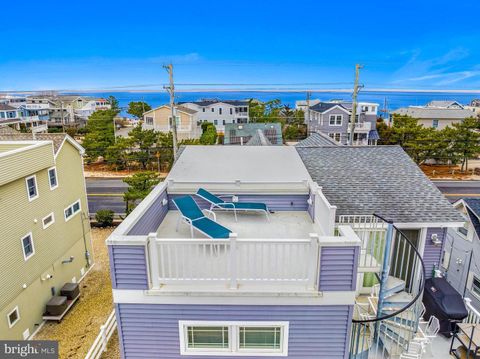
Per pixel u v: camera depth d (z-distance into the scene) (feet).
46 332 40.11
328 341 18.47
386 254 21.98
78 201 51.96
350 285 17.33
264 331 18.58
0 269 35.04
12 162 36.22
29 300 39.55
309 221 26.04
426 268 32.76
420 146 114.01
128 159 112.57
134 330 18.51
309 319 18.03
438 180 104.99
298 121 160.04
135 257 17.02
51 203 44.50
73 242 50.26
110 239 16.84
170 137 114.83
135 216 20.10
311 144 70.08
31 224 40.16
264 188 27.50
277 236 23.38
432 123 145.28
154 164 117.60
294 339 18.45
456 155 113.39
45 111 212.23
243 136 113.29
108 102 306.96
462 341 25.17
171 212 27.68
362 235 29.71
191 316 18.08
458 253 45.88
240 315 17.99
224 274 18.29
